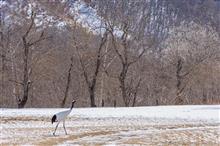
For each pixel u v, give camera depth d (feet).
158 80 255.09
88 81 214.69
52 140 78.84
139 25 235.40
